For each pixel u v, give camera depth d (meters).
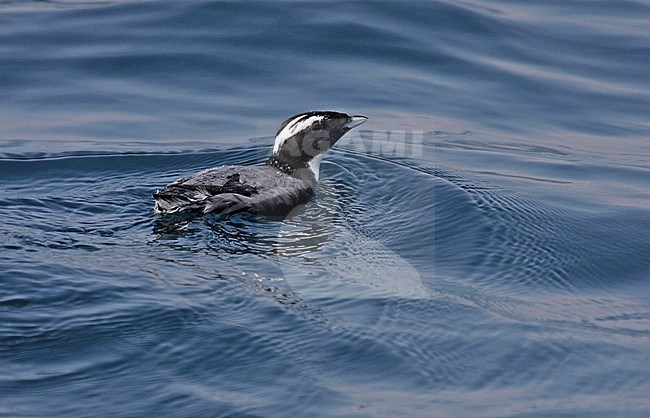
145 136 16.88
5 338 9.52
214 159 15.90
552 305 11.07
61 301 10.30
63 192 14.13
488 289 11.33
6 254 11.41
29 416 8.23
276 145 14.83
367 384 9.01
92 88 18.77
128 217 13.03
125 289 10.62
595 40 21.84
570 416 8.59
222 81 19.06
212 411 8.44
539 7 23.84
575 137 17.66
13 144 16.25
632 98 19.31
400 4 22.42
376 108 18.03
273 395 8.73
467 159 16.22
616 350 9.93
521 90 19.30
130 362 9.20
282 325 9.98
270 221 13.01
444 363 9.45
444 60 20.25
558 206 14.32
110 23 21.36
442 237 12.84
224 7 21.84
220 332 9.77
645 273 12.23
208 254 11.82
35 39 20.55
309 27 21.09
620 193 15.18
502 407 8.70
